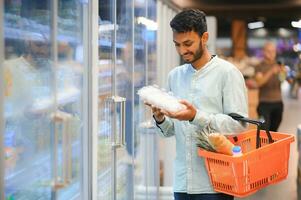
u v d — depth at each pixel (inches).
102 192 93.7
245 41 487.5
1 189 55.7
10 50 60.6
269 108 228.2
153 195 143.6
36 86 68.4
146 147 136.3
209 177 75.2
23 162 65.6
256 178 71.2
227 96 75.3
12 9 61.1
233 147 70.4
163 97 74.4
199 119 70.6
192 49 72.7
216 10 408.2
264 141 80.0
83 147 82.4
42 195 70.9
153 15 144.9
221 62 76.8
